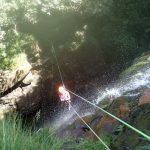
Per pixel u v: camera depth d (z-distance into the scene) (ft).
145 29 54.90
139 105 12.82
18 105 47.06
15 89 48.14
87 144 12.69
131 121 12.19
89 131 14.88
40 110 49.98
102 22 56.85
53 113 49.49
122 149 10.96
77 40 56.08
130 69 29.78
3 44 47.98
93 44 56.29
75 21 56.03
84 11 53.31
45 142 10.58
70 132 15.97
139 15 55.26
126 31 55.21
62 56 54.60
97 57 55.98
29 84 49.34
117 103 15.33
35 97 49.11
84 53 55.72
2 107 45.78
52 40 55.26
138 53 54.03
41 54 53.47
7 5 46.70
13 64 48.19
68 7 51.90
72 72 54.49
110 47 56.44
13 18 48.83
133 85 25.45
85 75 54.90
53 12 52.95
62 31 56.03
